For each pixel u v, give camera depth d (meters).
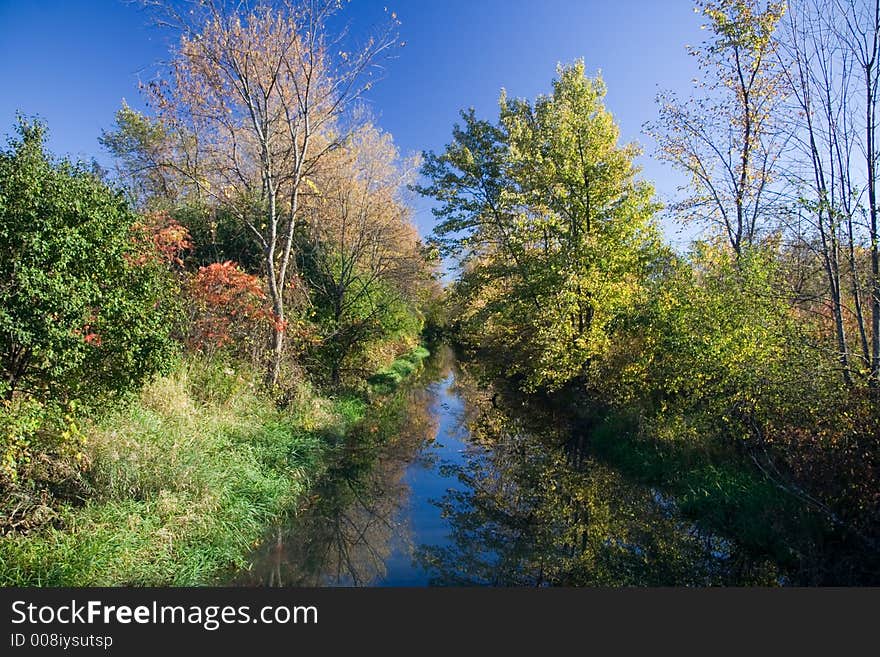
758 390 8.01
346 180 18.12
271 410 10.98
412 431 14.79
